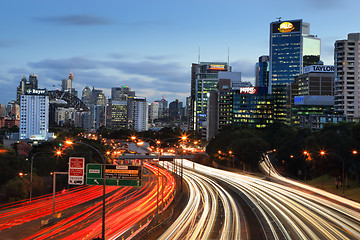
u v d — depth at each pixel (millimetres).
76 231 53938
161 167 173750
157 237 50219
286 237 50719
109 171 49594
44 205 80125
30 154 145125
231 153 161625
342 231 54125
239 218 63750
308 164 129250
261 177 138250
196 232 53281
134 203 81125
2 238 50125
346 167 104000
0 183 88562
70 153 118750
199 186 109812
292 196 89812
